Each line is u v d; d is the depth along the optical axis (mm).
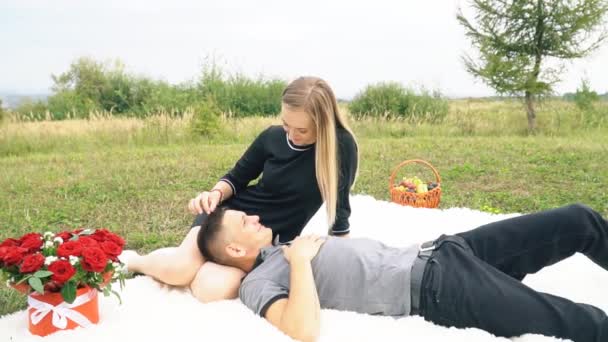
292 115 2822
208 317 2516
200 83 17703
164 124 11984
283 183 3111
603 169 7578
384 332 2326
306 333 2283
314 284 2469
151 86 18531
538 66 13688
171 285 3023
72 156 9234
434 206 5031
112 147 10734
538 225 2566
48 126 11867
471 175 7348
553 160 8414
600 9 12945
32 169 7785
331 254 2605
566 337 2223
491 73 13617
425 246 2576
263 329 2352
